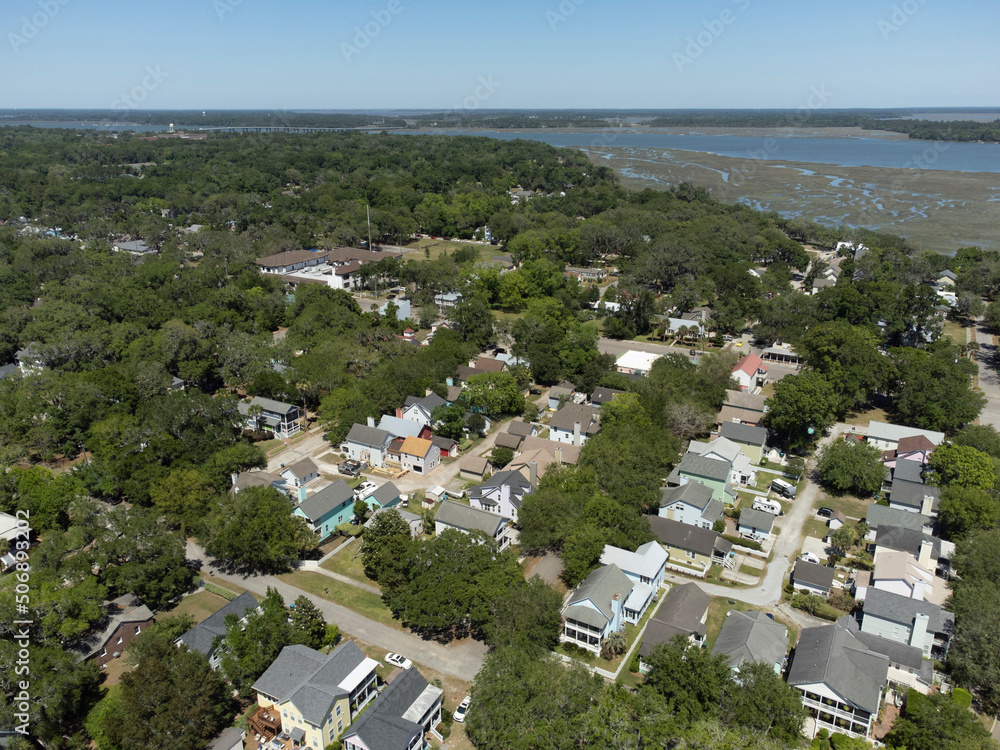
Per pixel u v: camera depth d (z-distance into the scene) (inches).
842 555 2906.0
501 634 2208.4
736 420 4047.7
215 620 2287.2
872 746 1900.8
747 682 1963.6
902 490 3243.1
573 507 2832.2
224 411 3619.6
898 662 2203.5
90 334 4552.2
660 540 2874.0
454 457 3767.2
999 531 2758.4
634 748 1759.4
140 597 2469.2
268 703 2031.3
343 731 1987.0
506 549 2800.2
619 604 2394.2
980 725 1878.7
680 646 2065.7
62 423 3673.7
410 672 2064.5
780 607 2591.0
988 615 2226.9
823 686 1991.9
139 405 3796.8
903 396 4175.7
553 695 1904.5
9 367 4630.9
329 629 2333.9
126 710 1833.2
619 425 3563.0
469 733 1964.8
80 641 2224.4
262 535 2669.8
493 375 4195.4
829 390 3961.6
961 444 3508.9
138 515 2645.2
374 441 3661.4
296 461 3690.9
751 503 3331.7
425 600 2321.6
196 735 1855.3
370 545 2647.6
